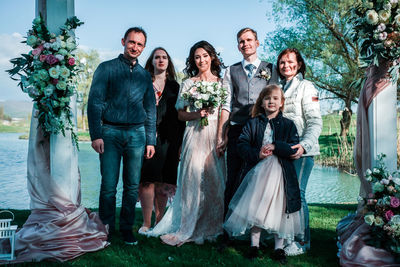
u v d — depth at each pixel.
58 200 3.09
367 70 3.23
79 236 3.01
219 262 2.90
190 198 3.58
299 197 2.98
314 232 3.97
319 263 2.92
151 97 3.51
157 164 3.84
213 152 3.62
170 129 3.93
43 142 3.18
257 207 2.89
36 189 3.11
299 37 14.46
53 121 3.00
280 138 3.13
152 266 2.78
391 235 2.66
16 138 34.94
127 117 3.28
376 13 2.94
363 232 2.87
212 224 3.57
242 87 3.55
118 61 3.32
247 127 3.24
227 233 3.30
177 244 3.36
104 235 3.21
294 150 3.04
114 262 2.80
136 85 3.34
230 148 3.49
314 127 3.26
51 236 2.89
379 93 3.08
